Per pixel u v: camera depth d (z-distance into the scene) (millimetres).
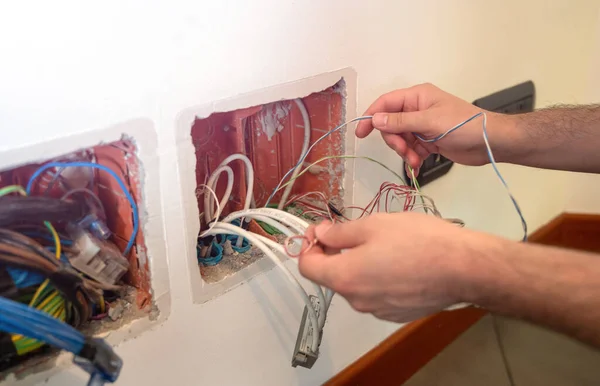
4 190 559
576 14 1377
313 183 979
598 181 1664
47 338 486
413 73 986
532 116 845
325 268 556
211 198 801
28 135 539
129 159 648
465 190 1260
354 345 1139
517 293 491
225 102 700
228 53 678
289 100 871
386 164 1011
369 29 861
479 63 1136
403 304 535
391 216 558
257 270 833
